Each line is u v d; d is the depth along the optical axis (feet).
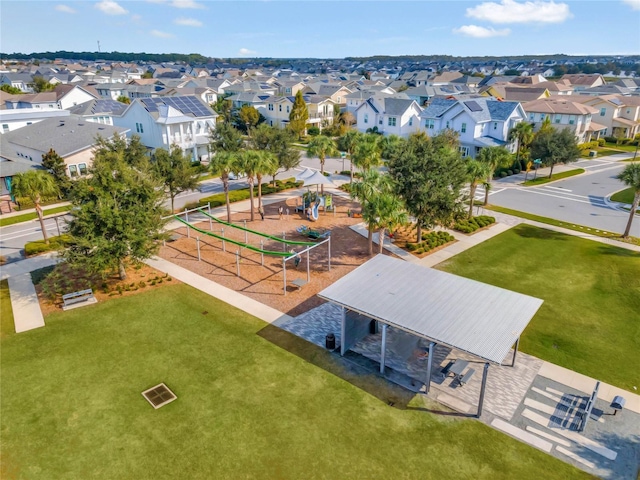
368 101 264.93
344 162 210.59
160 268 96.99
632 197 154.40
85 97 303.68
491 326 56.95
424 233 117.80
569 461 48.39
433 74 549.95
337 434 51.80
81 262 79.10
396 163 102.27
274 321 76.07
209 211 131.75
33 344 69.26
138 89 373.81
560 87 354.95
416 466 47.55
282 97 298.97
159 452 49.21
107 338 70.90
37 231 119.55
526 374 62.90
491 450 49.70
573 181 179.63
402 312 60.08
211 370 63.21
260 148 159.63
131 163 130.41
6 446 50.08
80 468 47.24
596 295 85.61
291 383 60.54
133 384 60.13
